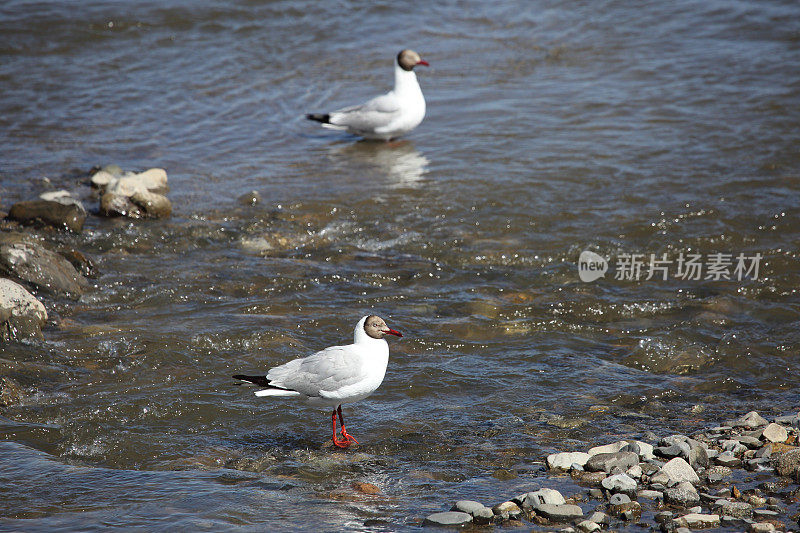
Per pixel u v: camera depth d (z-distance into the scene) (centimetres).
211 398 1075
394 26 3070
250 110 2402
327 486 868
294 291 1415
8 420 1002
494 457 940
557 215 1714
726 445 938
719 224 1647
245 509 806
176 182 1916
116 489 845
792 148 1994
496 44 2881
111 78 2606
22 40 2842
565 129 2177
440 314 1343
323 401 952
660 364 1194
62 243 1570
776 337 1254
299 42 2922
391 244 1612
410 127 2166
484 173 1930
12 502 811
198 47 2869
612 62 2659
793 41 2719
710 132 2105
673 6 3120
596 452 930
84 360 1161
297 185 1905
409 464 926
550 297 1403
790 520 782
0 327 1188
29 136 2183
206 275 1466
